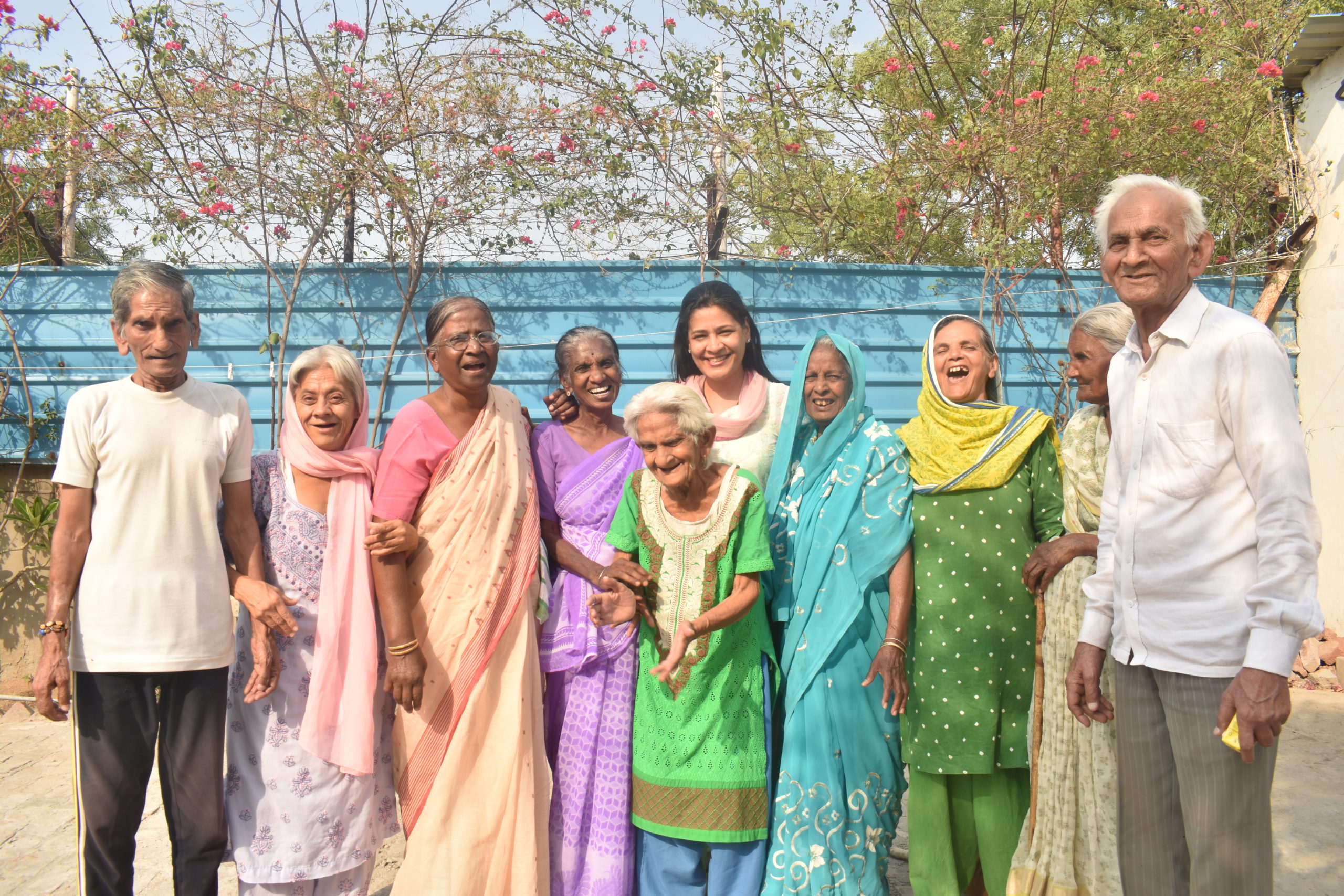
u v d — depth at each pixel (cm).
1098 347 270
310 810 260
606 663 282
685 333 321
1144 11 810
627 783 278
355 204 574
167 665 251
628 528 286
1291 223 630
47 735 494
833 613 279
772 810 280
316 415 269
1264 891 199
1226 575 199
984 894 302
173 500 256
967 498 281
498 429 282
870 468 288
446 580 271
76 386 582
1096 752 259
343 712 262
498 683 273
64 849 356
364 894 276
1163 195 205
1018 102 598
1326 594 604
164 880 333
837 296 614
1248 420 194
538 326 600
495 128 573
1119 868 255
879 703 285
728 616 263
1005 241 600
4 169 565
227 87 554
